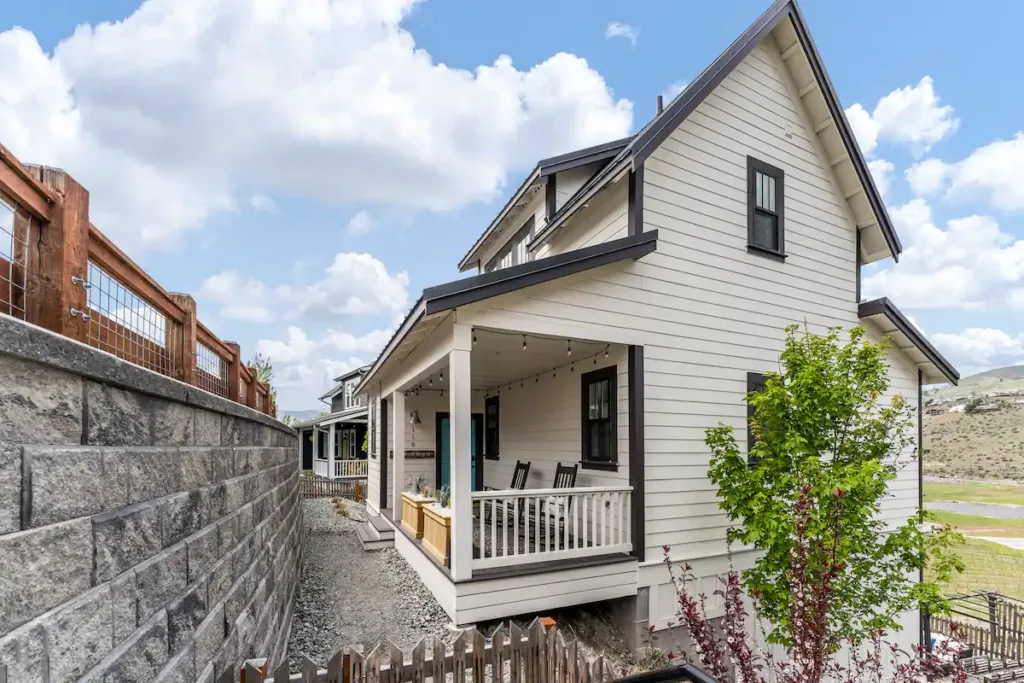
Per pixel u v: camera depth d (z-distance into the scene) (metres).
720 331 6.41
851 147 7.52
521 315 5.08
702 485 6.07
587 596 5.14
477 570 4.85
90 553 1.50
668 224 6.17
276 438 4.90
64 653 1.35
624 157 5.72
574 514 5.37
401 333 5.58
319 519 11.34
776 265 7.04
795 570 4.28
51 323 1.63
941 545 4.91
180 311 2.91
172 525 2.08
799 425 5.21
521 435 8.98
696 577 5.85
